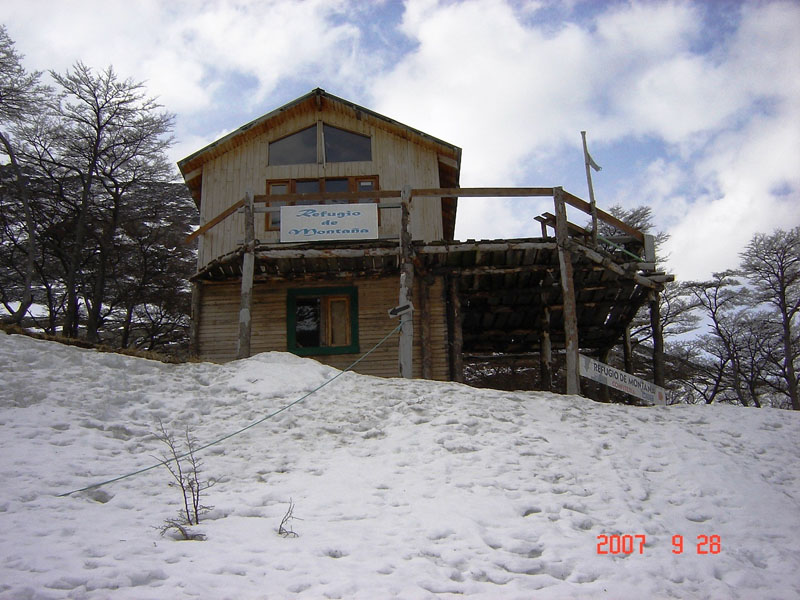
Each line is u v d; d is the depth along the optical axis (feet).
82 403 34.12
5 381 34.24
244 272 52.03
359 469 29.86
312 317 61.46
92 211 98.22
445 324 59.93
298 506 25.40
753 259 107.96
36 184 93.45
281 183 64.54
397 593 18.57
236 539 21.68
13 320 73.82
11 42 91.04
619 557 22.85
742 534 26.11
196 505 23.41
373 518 24.68
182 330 104.47
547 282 59.06
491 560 21.67
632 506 27.63
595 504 27.50
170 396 37.55
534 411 39.52
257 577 18.79
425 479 28.96
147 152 99.40
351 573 19.62
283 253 53.42
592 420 38.93
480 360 75.56
